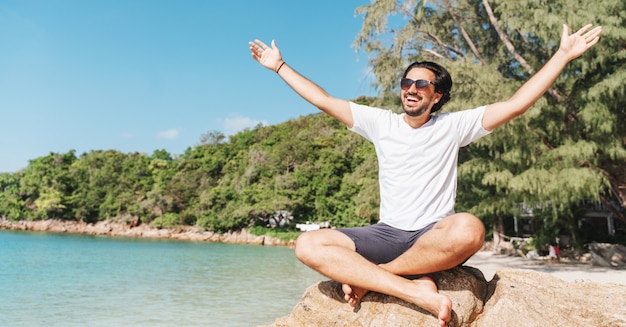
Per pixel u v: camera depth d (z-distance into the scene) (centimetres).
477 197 1708
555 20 915
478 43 1444
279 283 1427
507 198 1334
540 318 205
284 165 4678
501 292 228
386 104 1458
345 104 255
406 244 223
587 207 1903
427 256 210
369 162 1858
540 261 1673
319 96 256
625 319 206
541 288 242
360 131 254
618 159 1145
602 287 254
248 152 5622
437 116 236
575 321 213
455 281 221
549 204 1468
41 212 5512
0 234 4653
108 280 1479
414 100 227
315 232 230
